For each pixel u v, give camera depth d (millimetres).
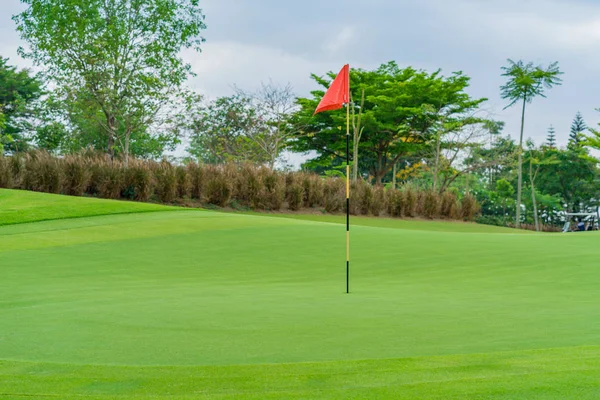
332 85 9859
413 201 32969
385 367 4270
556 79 46156
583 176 65562
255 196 27609
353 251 13586
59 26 27625
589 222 43531
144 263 12195
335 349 4977
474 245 14297
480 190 64688
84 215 18172
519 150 47312
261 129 43188
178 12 29500
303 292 8867
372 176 58438
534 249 13656
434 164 47312
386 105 47781
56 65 28328
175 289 9250
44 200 20031
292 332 5746
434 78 50094
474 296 8375
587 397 3355
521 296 8391
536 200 61938
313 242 14664
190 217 18469
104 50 27844
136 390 3865
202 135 41812
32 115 48312
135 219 17766
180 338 5512
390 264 12109
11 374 4281
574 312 6805
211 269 11688
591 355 4410
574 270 10992
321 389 3764
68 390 3883
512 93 46938
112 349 5094
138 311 7031
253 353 4891
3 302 7941
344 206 30281
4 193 20875
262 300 7961
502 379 3775
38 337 5602
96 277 10703
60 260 12273
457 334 5535
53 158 25391
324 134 52000
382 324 6125
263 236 15422
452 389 3602
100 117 34312
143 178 25188
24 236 14789
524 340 5172
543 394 3430
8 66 52562
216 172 27562
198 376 4172
